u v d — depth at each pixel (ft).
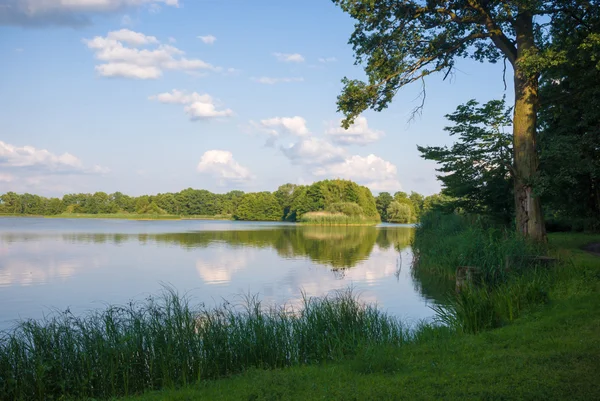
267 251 123.13
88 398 25.53
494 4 66.59
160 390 26.27
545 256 54.34
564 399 18.45
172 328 30.09
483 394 19.38
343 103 70.69
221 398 21.84
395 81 71.61
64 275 79.71
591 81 67.72
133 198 647.56
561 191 92.22
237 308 52.42
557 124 92.84
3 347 28.14
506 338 29.50
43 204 595.88
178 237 180.75
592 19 63.98
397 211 426.92
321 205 409.28
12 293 63.87
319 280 74.49
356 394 20.38
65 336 29.17
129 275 79.87
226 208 621.72
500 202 88.28
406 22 69.46
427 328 36.11
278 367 30.37
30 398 25.66
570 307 35.86
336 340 32.58
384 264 95.30
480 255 60.70
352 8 67.15
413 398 19.53
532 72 59.72
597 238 92.07
